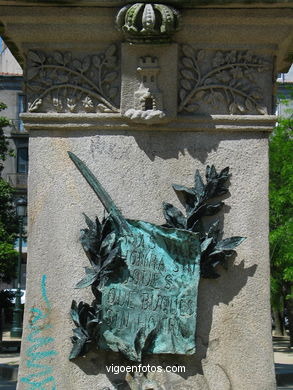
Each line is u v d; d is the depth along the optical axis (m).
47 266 3.84
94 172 3.87
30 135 3.90
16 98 37.47
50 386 3.77
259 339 3.78
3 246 21.52
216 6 3.74
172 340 3.71
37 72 3.89
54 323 3.80
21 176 37.28
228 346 3.77
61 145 3.89
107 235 3.78
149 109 3.79
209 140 3.87
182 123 3.85
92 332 3.70
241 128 3.85
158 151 3.87
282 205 17.59
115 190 3.85
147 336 3.69
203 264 3.77
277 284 19.42
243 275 3.81
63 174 3.88
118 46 3.85
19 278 21.91
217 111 3.86
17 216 22.56
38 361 3.79
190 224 3.79
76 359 3.77
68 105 3.88
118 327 3.72
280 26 3.81
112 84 3.86
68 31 3.84
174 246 3.76
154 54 3.79
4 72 37.50
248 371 3.76
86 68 3.86
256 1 3.71
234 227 3.84
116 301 3.73
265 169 3.86
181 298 3.73
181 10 3.77
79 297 3.81
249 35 3.83
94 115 3.86
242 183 3.85
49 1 3.74
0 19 3.86
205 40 3.85
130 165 3.86
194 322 3.72
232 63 3.86
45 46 3.89
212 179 3.82
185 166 3.86
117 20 3.74
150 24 3.68
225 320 3.79
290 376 9.27
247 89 3.86
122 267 3.76
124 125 3.85
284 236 17.27
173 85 3.80
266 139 3.87
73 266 3.82
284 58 4.41
